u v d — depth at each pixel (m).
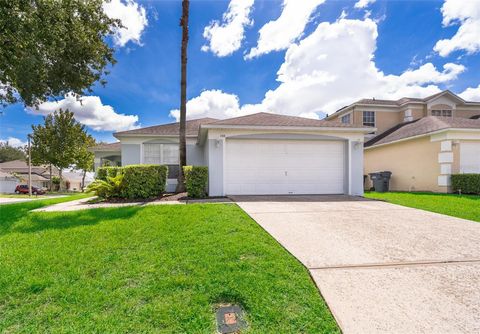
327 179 10.82
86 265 3.46
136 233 4.76
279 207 7.47
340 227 5.24
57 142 27.77
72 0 9.51
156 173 9.48
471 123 12.93
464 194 11.20
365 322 2.24
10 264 3.49
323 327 2.21
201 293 2.73
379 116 19.06
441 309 2.41
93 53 10.65
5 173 38.72
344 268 3.27
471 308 2.42
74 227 5.25
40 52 9.34
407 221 5.78
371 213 6.67
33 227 5.38
